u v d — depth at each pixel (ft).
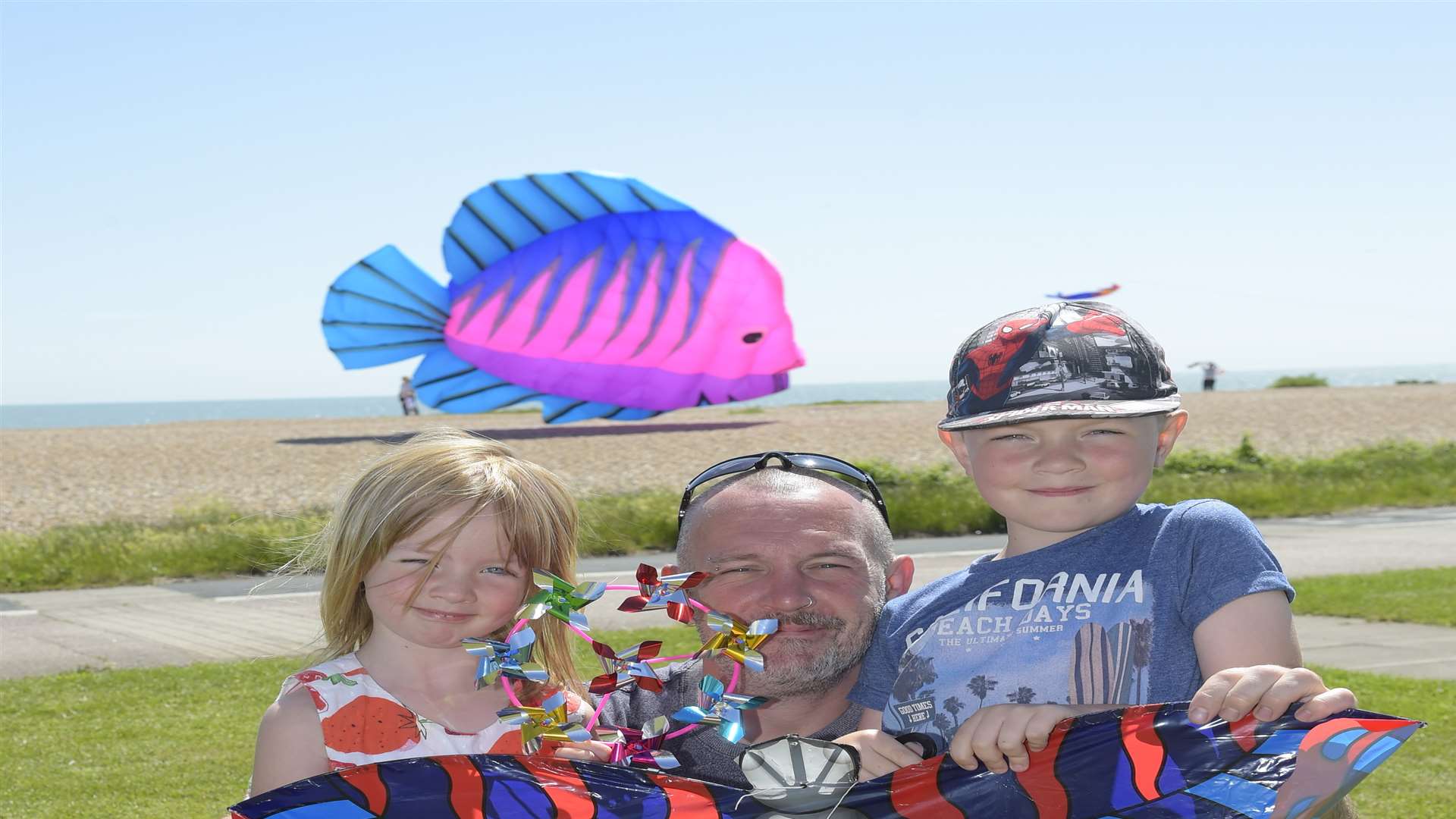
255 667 27.50
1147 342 6.49
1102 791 5.83
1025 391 6.36
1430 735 19.95
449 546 7.25
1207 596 6.21
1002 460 6.59
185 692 24.80
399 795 6.43
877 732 6.56
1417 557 47.80
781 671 7.51
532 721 7.04
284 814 6.32
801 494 7.75
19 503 76.02
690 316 110.83
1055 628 6.51
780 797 6.52
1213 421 129.08
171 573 46.83
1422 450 88.63
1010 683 6.53
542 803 6.51
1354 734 5.43
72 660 29.91
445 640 7.45
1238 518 6.46
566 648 8.30
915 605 7.29
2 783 18.31
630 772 6.64
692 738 8.03
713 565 7.63
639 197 104.17
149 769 19.15
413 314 111.86
